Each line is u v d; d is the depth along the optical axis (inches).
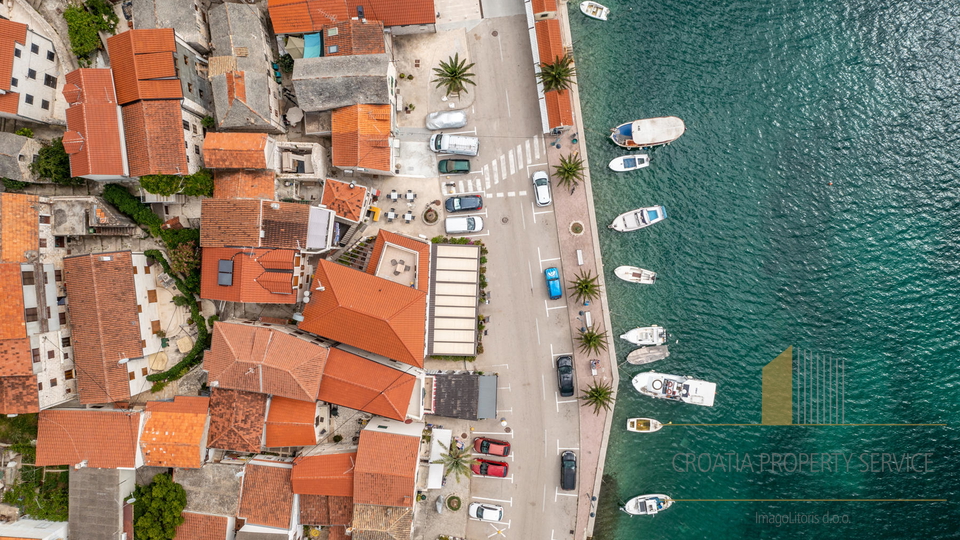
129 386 1893.5
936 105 2175.2
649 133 2098.9
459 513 2137.1
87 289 1854.1
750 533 2192.4
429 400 2023.9
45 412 1916.8
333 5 1915.6
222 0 2007.9
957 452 2197.3
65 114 1967.3
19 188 1918.1
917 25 2161.7
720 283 2166.6
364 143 1894.7
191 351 2030.0
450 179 2106.3
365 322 1817.2
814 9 2156.7
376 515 1856.5
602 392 2046.0
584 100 2128.4
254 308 2074.3
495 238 2117.4
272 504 1930.4
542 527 2142.0
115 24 1999.3
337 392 1875.0
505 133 2105.1
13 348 1777.8
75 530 1935.3
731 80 2150.6
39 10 1936.5
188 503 1975.9
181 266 1961.1
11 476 1999.3
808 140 2169.0
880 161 2182.6
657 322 2158.0
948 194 2177.7
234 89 1861.5
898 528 2196.1
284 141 2053.4
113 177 1881.2
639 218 2102.6
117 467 1892.2
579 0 2103.8
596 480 2133.4
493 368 2124.8
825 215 2180.1
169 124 1813.5
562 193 2111.2
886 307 2191.2
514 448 2132.1
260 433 1909.4
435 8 2081.7
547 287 2111.2
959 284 2181.3
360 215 1959.9
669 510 2177.7
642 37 2133.4
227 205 1824.6
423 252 1947.6
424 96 2096.5
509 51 2091.5
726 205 2164.1
